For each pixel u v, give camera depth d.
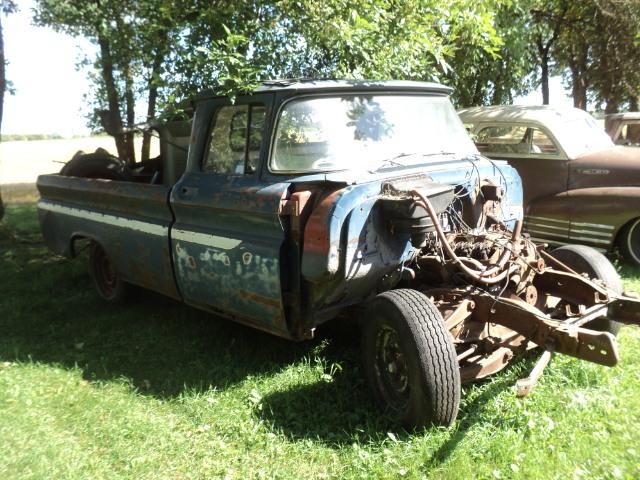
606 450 3.12
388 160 4.14
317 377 4.15
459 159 4.44
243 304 4.11
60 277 7.21
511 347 3.69
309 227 3.56
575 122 7.45
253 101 4.24
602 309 3.82
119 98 7.50
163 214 4.79
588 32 12.33
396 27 6.04
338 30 5.43
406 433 3.40
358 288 3.84
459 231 4.11
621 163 6.57
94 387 4.29
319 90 4.15
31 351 4.99
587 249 4.42
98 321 5.66
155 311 5.86
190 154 4.69
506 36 9.75
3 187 17.66
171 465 3.28
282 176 3.95
